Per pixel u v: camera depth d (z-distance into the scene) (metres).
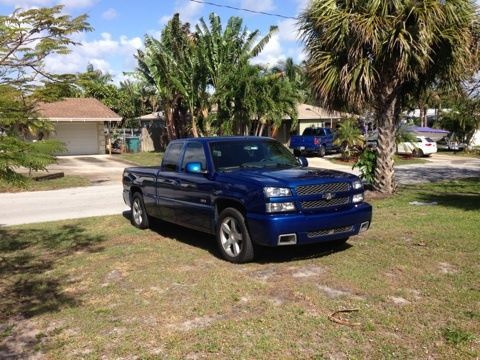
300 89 34.75
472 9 11.24
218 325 4.48
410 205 11.06
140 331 4.43
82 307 5.11
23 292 5.69
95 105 32.66
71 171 22.34
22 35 4.70
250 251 6.37
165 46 27.77
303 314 4.67
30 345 4.26
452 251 6.73
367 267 6.08
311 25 12.05
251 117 27.56
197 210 7.29
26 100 4.68
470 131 35.81
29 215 11.45
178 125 31.95
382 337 4.15
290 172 6.73
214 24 26.55
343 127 28.28
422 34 10.56
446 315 4.56
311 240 6.23
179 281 5.80
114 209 12.02
